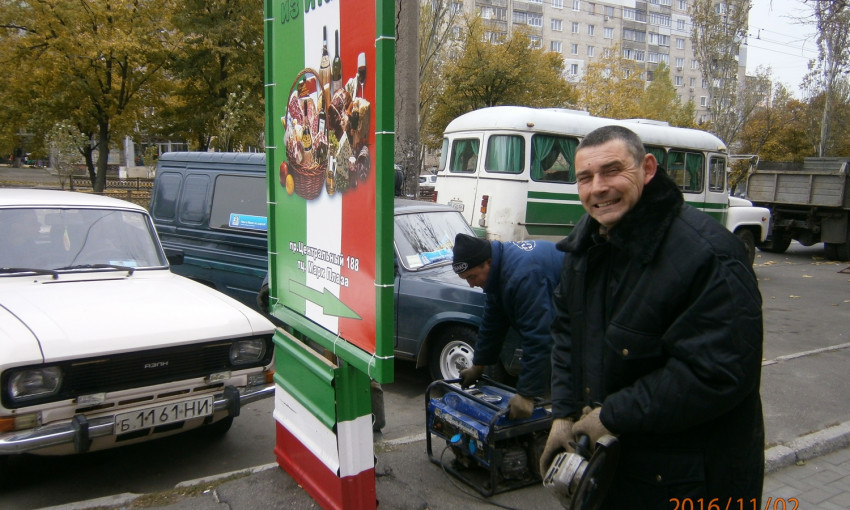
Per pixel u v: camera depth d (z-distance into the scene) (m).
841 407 5.20
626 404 1.82
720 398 1.68
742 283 1.72
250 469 3.86
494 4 61.41
